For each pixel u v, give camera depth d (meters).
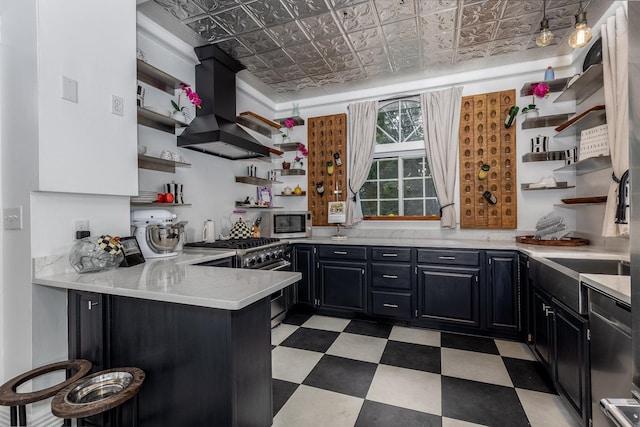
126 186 1.91
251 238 3.28
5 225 1.58
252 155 3.24
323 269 3.28
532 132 3.10
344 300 3.20
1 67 1.57
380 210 3.84
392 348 2.47
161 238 2.17
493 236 3.21
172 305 1.28
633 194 0.77
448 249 2.82
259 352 1.36
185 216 2.80
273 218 3.48
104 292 1.34
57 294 1.62
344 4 2.18
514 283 2.59
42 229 1.55
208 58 2.78
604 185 2.40
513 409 1.68
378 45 2.74
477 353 2.38
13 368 1.57
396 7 2.22
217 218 3.20
